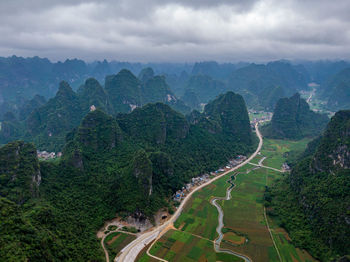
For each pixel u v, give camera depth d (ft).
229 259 380.99
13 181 403.95
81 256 342.23
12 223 297.74
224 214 503.61
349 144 489.67
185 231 447.01
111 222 460.55
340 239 373.40
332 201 430.20
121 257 381.19
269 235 438.81
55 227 362.74
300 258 383.65
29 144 467.93
